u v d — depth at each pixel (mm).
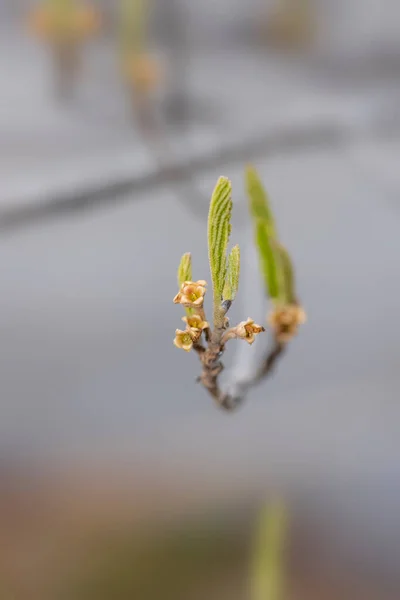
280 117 720
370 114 738
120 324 744
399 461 711
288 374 753
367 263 796
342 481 704
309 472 703
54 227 683
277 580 415
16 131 651
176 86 714
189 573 624
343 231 792
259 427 735
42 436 690
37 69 747
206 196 555
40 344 720
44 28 737
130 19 614
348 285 792
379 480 707
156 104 642
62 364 718
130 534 648
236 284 316
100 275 748
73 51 729
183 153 567
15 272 722
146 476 688
